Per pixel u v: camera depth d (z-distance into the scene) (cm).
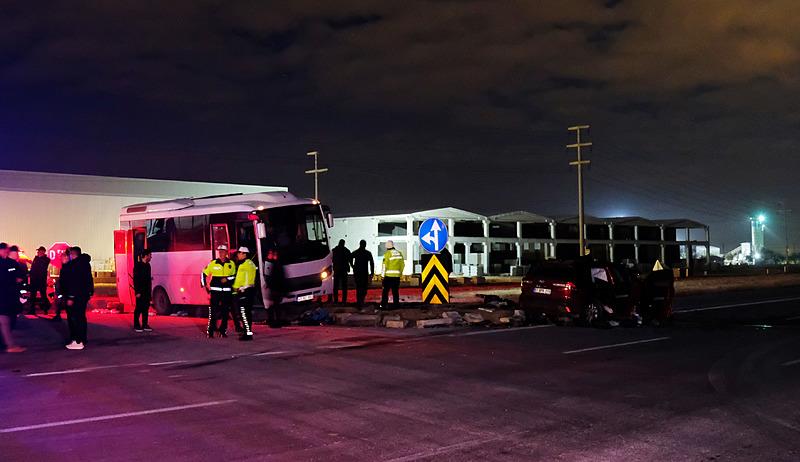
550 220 6981
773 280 4638
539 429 771
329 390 984
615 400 920
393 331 1703
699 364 1213
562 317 1886
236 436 744
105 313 2427
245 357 1283
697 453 680
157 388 999
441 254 2067
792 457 668
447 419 817
